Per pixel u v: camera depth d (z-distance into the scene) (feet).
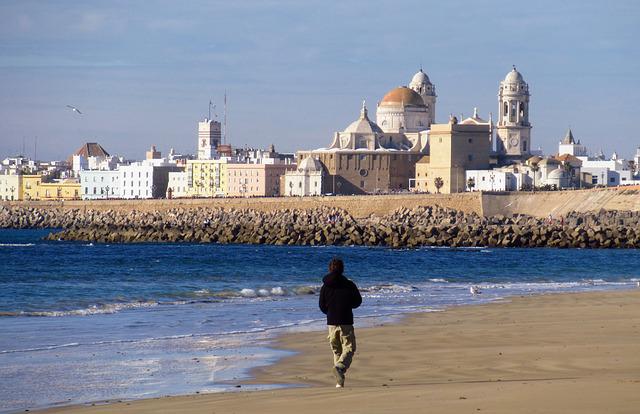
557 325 369.50
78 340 340.59
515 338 332.19
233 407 213.87
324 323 387.75
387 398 215.51
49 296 522.06
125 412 216.13
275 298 508.53
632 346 308.19
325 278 246.68
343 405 209.26
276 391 237.04
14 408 233.35
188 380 265.34
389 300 484.74
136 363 291.38
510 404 203.10
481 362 281.95
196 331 364.79
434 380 255.29
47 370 281.13
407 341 327.67
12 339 343.26
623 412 194.08
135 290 561.02
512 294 528.22
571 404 201.57
